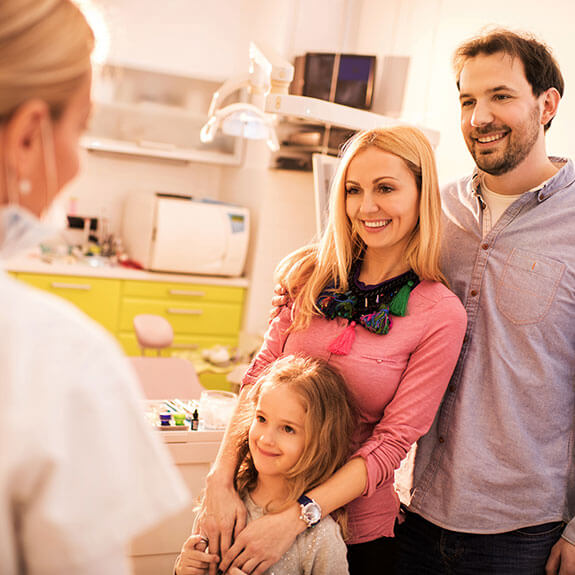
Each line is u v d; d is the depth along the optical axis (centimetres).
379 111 369
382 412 141
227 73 450
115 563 60
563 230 142
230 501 136
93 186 457
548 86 141
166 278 405
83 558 57
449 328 136
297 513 126
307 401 131
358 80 359
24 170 60
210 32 441
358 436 141
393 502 144
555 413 145
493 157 143
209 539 133
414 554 160
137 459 63
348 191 144
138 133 430
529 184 146
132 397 63
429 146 140
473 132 144
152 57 428
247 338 420
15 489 55
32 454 54
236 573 123
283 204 413
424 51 346
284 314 157
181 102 436
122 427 61
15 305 57
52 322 58
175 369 266
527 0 276
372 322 138
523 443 144
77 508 57
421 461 156
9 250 62
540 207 145
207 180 486
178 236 398
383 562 143
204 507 139
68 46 60
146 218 407
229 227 409
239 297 423
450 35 324
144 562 182
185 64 438
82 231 452
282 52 388
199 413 196
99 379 59
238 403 152
